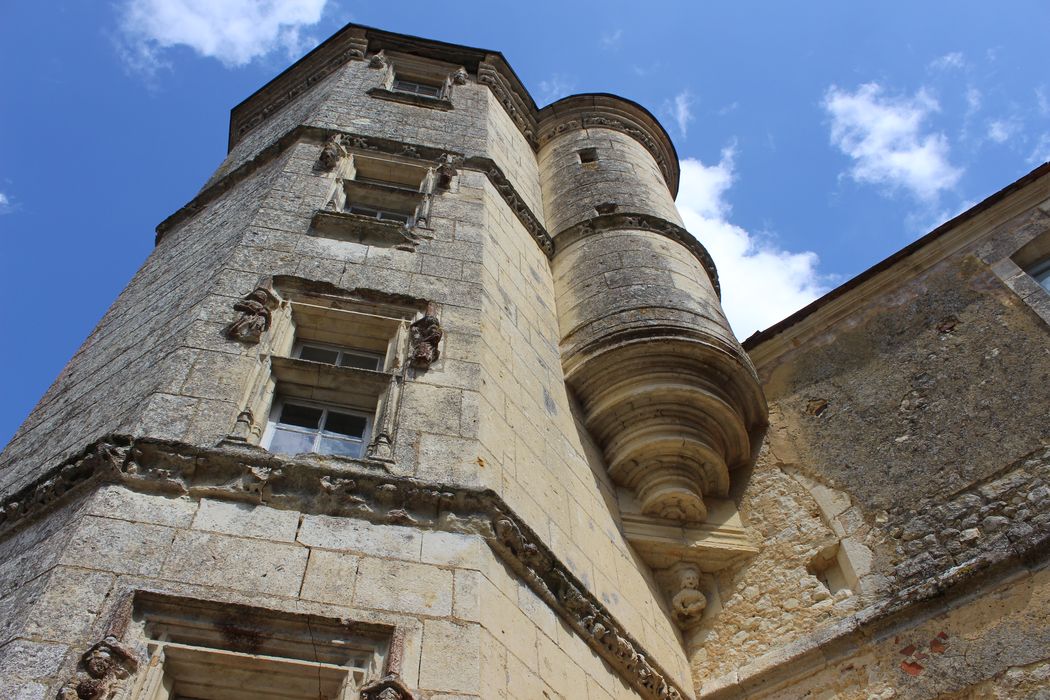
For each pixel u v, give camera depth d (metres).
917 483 8.98
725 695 8.30
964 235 11.23
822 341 11.52
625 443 9.72
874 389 10.35
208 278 9.02
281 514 6.19
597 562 8.04
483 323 9.02
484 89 16.52
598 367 10.19
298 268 9.14
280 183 11.09
